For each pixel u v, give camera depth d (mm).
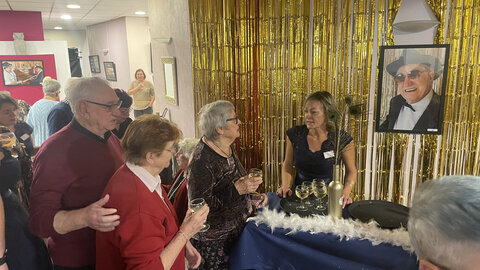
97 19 5246
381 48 2908
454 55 2809
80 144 1323
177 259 1448
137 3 4371
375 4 2908
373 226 1629
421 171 3111
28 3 2713
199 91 3453
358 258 1536
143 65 6062
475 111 2885
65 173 1276
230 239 1818
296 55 3246
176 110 4121
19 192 1150
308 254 1612
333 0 3018
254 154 3525
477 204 540
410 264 1427
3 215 1071
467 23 2734
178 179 2057
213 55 3348
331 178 2250
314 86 3244
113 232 1151
